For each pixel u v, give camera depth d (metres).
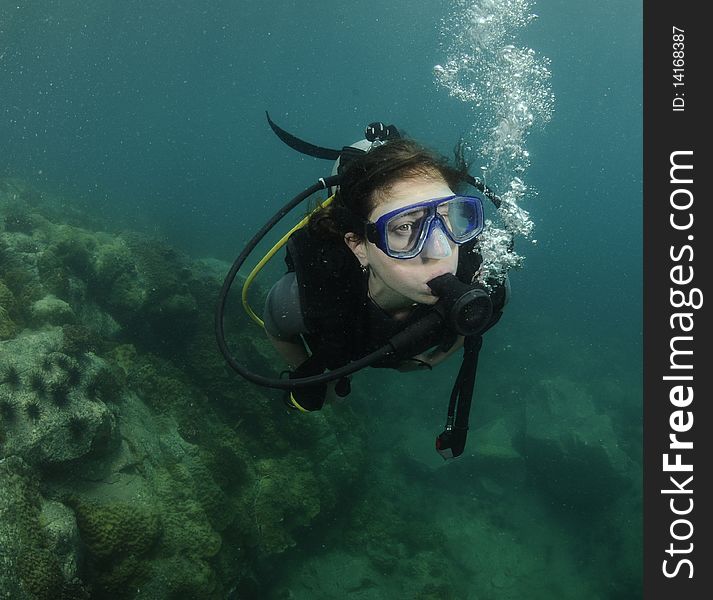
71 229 6.75
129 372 5.78
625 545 8.87
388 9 51.88
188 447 5.28
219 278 8.23
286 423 7.00
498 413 12.44
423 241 1.16
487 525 9.39
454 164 1.43
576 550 9.20
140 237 8.12
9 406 3.76
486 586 8.27
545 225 61.59
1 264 5.62
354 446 7.84
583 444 9.76
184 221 24.38
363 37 64.38
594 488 9.61
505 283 1.49
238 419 6.82
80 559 3.59
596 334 19.91
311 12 52.56
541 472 10.04
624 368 16.41
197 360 6.97
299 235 1.49
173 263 7.87
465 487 10.07
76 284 6.10
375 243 1.21
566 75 77.31
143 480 4.41
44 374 4.03
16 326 4.71
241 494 5.81
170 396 5.95
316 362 1.59
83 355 4.72
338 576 6.95
